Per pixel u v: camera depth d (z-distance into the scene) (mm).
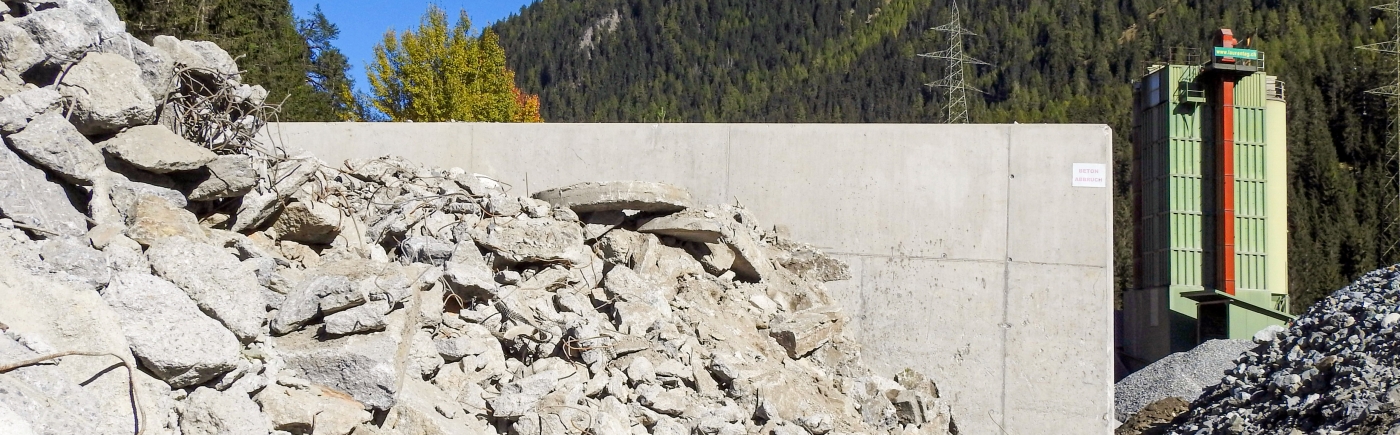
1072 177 9328
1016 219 9352
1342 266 58375
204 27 18719
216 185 6566
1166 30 87062
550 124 9883
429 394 5996
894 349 9352
